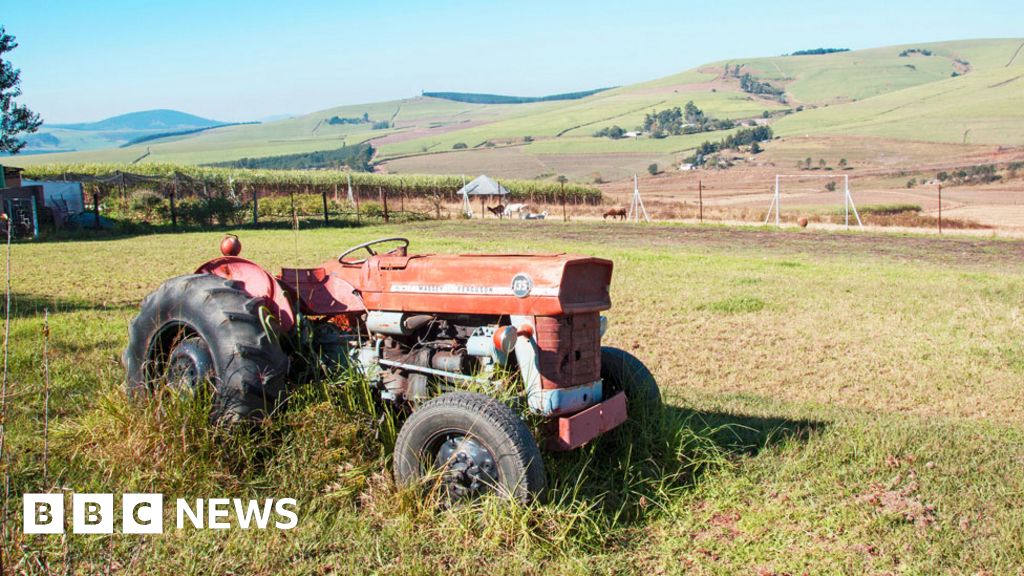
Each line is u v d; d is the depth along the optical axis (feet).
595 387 17.80
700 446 19.04
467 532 14.78
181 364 18.81
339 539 14.73
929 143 455.63
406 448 16.10
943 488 17.63
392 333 18.40
